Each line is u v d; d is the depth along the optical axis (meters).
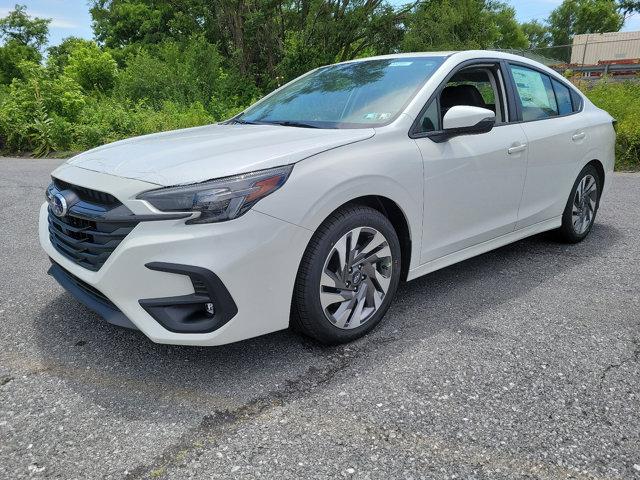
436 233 3.25
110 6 37.75
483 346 2.89
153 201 2.32
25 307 3.39
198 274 2.28
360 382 2.53
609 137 4.79
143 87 18.30
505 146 3.60
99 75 21.47
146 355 2.79
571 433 2.17
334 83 3.72
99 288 2.47
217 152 2.63
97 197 2.51
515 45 44.94
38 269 4.12
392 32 23.80
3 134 12.93
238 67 24.64
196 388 2.49
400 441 2.12
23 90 13.47
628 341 2.95
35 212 6.17
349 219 2.71
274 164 2.46
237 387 2.50
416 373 2.61
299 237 2.49
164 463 1.99
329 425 2.21
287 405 2.35
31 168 10.04
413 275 3.20
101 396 2.42
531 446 2.09
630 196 6.70
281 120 3.49
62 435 2.15
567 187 4.36
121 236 2.40
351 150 2.75
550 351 2.84
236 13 24.47
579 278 3.91
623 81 15.36
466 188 3.35
